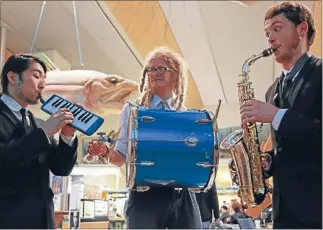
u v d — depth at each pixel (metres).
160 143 1.60
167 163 1.60
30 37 7.57
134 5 6.57
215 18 7.28
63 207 3.11
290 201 1.50
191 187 1.69
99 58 8.48
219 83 10.35
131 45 7.38
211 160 1.64
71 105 1.78
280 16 1.67
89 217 3.22
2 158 1.57
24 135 1.66
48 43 7.84
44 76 1.89
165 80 1.92
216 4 6.83
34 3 6.33
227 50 8.59
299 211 1.47
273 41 1.68
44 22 6.99
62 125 1.64
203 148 1.62
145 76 2.03
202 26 7.70
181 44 8.48
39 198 1.68
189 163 1.62
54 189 3.05
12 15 6.75
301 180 1.50
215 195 2.04
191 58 9.08
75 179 3.17
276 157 1.61
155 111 1.72
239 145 1.84
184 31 7.95
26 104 1.84
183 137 1.62
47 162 1.81
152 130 1.62
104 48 7.90
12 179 1.65
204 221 1.97
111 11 6.36
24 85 1.79
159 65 1.93
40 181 1.72
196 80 10.27
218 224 2.02
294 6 1.69
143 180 1.62
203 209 1.98
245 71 2.01
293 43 1.65
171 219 1.69
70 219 3.06
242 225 2.58
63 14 6.68
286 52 1.67
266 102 1.70
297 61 1.66
